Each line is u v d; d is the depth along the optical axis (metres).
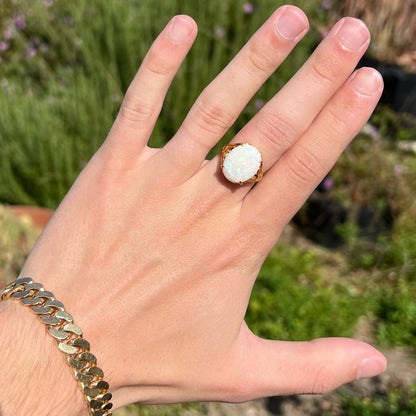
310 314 0.60
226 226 0.22
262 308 0.60
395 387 0.55
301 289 0.63
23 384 0.18
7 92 0.77
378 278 0.69
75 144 0.75
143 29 0.77
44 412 0.18
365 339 0.61
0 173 0.73
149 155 0.23
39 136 0.71
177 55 0.22
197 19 0.75
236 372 0.23
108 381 0.20
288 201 0.22
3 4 0.90
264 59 0.21
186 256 0.22
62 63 0.87
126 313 0.21
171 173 0.22
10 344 0.19
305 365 0.23
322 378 0.23
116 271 0.22
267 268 0.67
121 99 0.74
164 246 0.22
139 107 0.22
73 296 0.21
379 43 0.98
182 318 0.22
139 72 0.22
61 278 0.21
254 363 0.23
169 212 0.22
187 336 0.22
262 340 0.24
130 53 0.76
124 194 0.22
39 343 0.19
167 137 0.76
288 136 0.22
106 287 0.21
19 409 0.18
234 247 0.22
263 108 0.22
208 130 0.22
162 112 0.74
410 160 0.86
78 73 0.80
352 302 0.64
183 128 0.22
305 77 0.22
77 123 0.74
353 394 0.54
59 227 0.23
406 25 0.96
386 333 0.61
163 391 0.22
